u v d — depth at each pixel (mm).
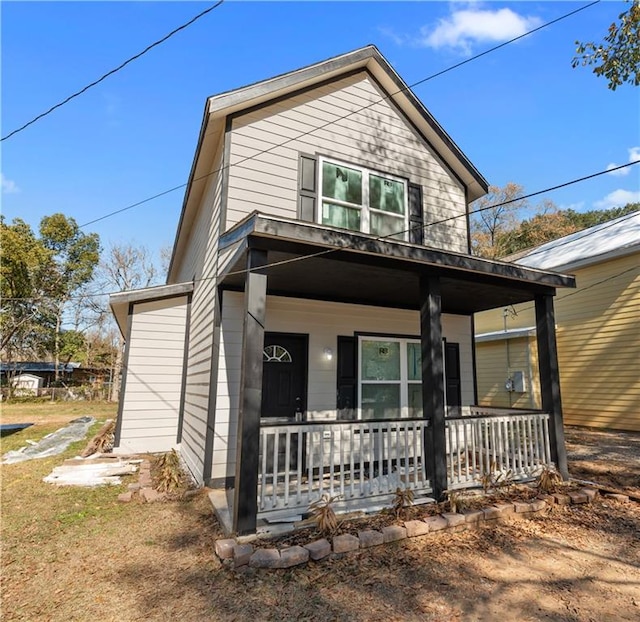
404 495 4262
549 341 6051
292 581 3086
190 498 5059
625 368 9953
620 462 6855
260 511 3910
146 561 3471
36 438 10367
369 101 7469
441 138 7969
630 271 10039
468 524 4137
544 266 12164
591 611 2754
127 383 8234
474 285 5820
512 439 5594
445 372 7703
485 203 29891
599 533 4035
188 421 7605
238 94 6039
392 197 7414
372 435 4605
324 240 4238
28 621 2660
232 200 5895
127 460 7484
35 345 29250
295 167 6484
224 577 3158
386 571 3240
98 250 30891
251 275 3996
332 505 4258
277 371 6195
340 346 6668
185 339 8695
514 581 3125
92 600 2889
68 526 4289
